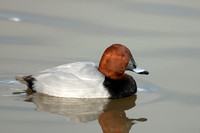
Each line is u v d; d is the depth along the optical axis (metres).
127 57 11.15
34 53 13.85
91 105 10.61
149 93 11.57
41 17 16.70
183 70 12.95
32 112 10.05
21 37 15.09
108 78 11.16
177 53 14.14
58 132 9.05
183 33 15.52
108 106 10.65
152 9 17.58
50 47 14.38
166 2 18.11
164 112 10.35
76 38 15.12
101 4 18.03
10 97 10.91
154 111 10.41
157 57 13.85
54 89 10.88
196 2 18.06
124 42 14.78
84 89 10.76
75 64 11.26
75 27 15.97
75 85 10.75
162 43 14.83
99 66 11.38
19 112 10.02
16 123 9.41
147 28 15.91
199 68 13.06
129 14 17.08
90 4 18.03
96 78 10.95
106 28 15.88
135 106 10.70
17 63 13.08
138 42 14.84
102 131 9.27
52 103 10.59
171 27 16.00
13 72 12.47
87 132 9.16
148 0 18.17
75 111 10.22
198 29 15.82
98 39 15.02
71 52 14.02
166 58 13.79
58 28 15.89
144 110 10.47
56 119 9.73
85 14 17.02
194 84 12.02
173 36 15.32
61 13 17.06
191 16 16.88
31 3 18.00
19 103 10.55
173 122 9.80
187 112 10.33
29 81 11.22
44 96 10.98
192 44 14.72
